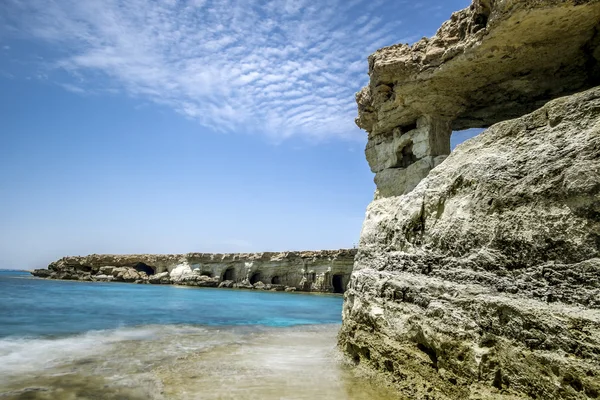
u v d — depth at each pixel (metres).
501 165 7.37
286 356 12.25
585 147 5.97
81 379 9.23
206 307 30.03
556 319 5.54
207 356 12.05
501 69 9.73
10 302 27.84
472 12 9.38
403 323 8.70
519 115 11.75
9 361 10.79
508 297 6.48
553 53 9.02
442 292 7.79
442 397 7.12
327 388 8.81
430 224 9.02
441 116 11.88
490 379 6.24
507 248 6.81
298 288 58.47
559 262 5.96
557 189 6.21
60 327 17.25
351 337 11.18
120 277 65.38
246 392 8.44
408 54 11.24
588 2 7.26
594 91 6.18
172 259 68.81
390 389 8.51
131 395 8.13
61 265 73.88
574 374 5.07
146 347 13.32
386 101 12.23
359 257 12.71
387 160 13.22
